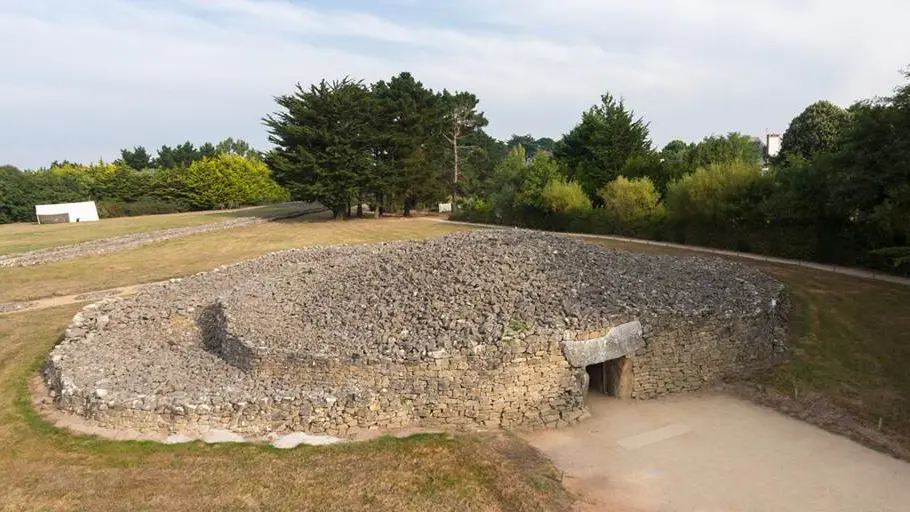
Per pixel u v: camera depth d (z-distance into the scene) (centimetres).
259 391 1127
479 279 1419
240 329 1362
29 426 1111
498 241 1722
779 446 1078
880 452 1052
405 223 5144
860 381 1306
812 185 2430
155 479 907
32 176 7069
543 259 1571
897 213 1898
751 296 1569
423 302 1353
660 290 1484
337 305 1449
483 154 7319
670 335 1309
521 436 1104
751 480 961
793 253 2606
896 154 1861
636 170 4294
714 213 2980
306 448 1010
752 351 1426
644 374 1286
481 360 1124
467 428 1110
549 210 4328
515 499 871
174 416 1070
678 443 1088
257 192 8644
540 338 1157
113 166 8800
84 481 902
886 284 1988
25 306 2167
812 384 1319
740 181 2894
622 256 1812
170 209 7894
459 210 5691
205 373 1247
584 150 4972
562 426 1152
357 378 1142
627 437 1112
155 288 1962
